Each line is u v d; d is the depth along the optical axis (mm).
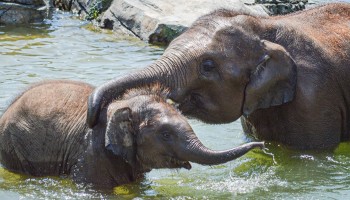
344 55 15523
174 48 14430
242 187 13852
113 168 13422
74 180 13531
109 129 12836
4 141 14406
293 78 14789
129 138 12984
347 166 14867
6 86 18750
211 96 14406
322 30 15820
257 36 14711
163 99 13430
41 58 21578
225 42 14453
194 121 17172
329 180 14195
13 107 14609
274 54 14562
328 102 15219
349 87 15531
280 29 15180
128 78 13500
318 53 15242
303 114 15094
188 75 14148
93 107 12977
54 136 13938
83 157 13469
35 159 14078
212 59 14312
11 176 14148
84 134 13594
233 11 15242
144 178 14148
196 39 14500
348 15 16422
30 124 14164
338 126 15469
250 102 14594
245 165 14953
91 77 19703
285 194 13484
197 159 12617
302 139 15312
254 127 15852
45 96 14344
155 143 12969
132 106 13125
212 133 16500
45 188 13555
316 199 13211
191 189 13742
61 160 13875
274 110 15312
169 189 13711
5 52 22078
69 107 14070
